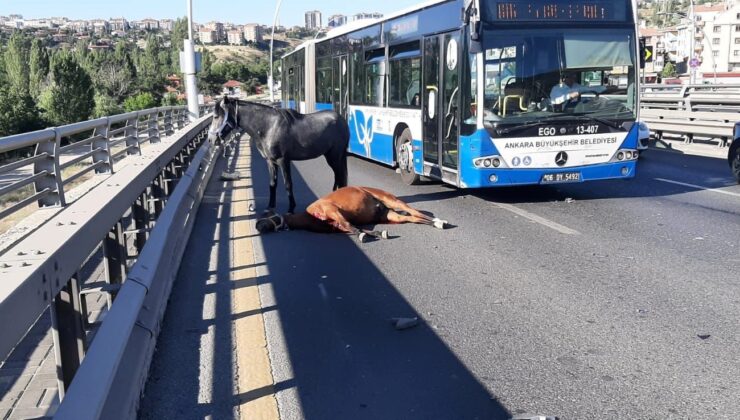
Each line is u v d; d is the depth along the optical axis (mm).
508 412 4301
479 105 10617
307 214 9602
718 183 13531
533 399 4469
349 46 17969
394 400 4496
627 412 4266
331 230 9586
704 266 7496
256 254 8453
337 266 7855
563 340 5469
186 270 7715
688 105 20047
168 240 7250
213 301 6594
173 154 11859
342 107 18828
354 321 6008
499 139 10625
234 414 4340
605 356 5133
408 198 12484
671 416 4203
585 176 11039
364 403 4461
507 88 10656
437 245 8789
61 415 2908
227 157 21672
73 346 4766
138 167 8312
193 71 23844
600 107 10992
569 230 9492
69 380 4734
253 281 7266
